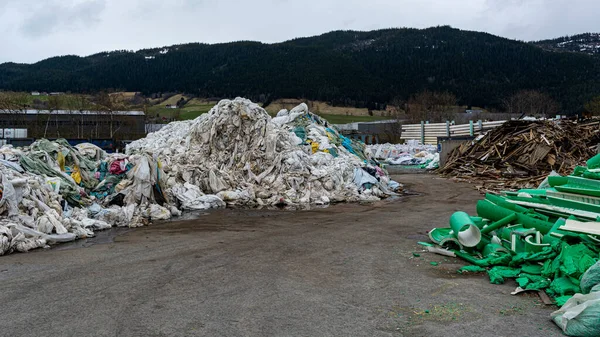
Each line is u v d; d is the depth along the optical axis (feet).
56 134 156.46
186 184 45.55
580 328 13.39
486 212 25.53
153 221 36.58
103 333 14.05
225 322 14.96
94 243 28.14
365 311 15.98
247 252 25.11
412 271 21.24
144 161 40.06
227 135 52.65
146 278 20.08
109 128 170.09
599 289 14.61
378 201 49.29
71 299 17.26
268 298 17.39
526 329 14.28
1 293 18.02
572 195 24.20
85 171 41.47
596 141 72.95
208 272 21.03
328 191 49.67
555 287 17.33
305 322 14.96
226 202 45.68
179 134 63.87
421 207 44.06
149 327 14.53
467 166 78.54
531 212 24.93
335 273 20.86
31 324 14.79
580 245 18.43
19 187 30.25
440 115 201.57
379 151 124.77
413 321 15.02
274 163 50.67
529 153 71.97
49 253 25.30
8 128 148.87
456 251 24.04
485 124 103.24
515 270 20.26
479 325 14.61
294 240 28.35
